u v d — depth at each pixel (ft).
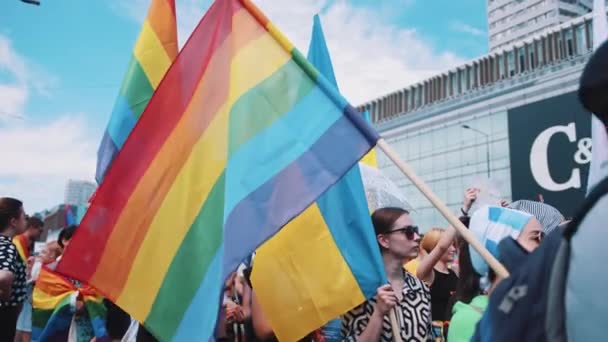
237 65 9.30
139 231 9.04
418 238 10.29
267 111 8.91
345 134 8.39
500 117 122.42
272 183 8.42
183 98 9.45
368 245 9.33
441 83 151.84
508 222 7.42
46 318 16.89
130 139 9.37
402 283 9.90
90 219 9.22
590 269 3.14
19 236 20.65
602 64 3.42
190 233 8.71
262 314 10.19
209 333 7.62
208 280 8.22
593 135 6.55
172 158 9.21
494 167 121.80
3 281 12.75
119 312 15.80
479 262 7.51
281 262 9.91
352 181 9.75
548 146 91.86
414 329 9.38
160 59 12.39
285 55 9.14
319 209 9.91
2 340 13.78
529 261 3.76
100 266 9.06
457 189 130.21
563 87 109.91
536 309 3.46
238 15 9.62
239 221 8.14
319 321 9.39
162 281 8.63
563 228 3.64
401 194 13.12
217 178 8.88
